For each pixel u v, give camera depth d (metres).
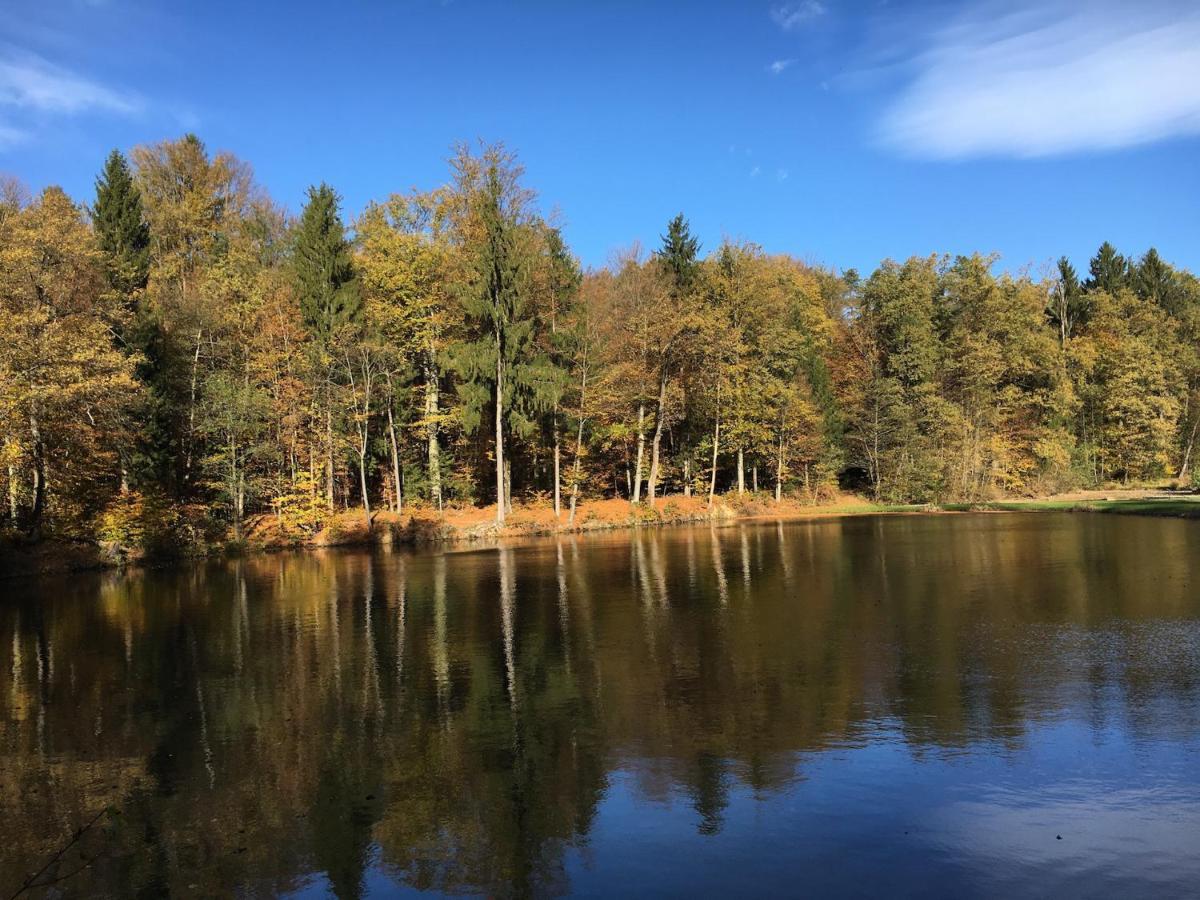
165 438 34.25
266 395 36.56
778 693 10.36
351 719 9.99
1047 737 8.44
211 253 45.12
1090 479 59.44
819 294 63.25
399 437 42.94
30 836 6.99
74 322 28.19
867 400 56.66
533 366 39.38
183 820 7.19
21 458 26.94
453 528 37.69
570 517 41.59
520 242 39.00
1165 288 77.88
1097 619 14.43
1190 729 8.56
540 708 10.13
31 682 12.61
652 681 11.20
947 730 8.74
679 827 6.61
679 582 20.97
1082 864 5.80
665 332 45.31
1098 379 63.34
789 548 28.98
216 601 20.44
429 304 39.25
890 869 5.80
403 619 16.81
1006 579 19.50
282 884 5.95
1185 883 5.49
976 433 53.94
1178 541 26.28
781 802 7.02
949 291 60.38
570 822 6.79
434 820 6.95
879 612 15.78
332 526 36.25
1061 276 71.06
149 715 10.55
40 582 25.59
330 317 37.75
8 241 27.19
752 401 50.16
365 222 41.31
